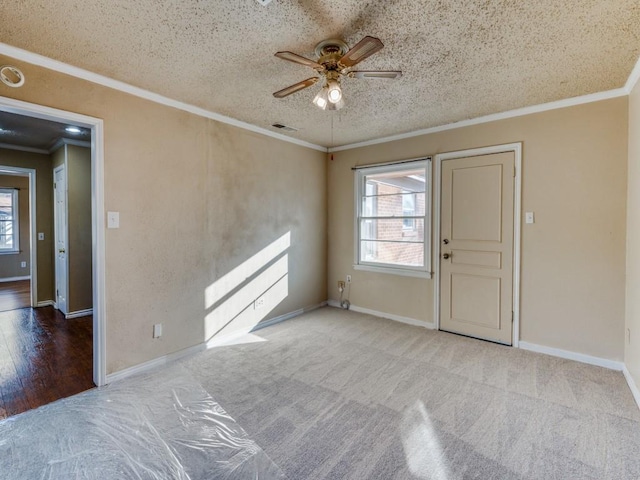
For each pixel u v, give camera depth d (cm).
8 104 207
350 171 452
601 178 281
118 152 258
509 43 203
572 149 293
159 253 287
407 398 234
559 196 300
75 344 337
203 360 297
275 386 250
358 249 449
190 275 311
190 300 311
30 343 339
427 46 206
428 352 314
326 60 196
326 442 188
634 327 245
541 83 260
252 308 374
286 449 182
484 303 343
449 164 363
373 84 261
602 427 200
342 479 161
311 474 164
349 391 243
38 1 163
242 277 361
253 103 302
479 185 343
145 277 277
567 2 165
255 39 199
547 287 308
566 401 229
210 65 231
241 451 181
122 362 264
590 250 287
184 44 204
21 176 700
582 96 284
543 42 201
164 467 169
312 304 459
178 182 299
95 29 188
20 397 235
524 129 315
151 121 279
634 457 175
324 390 244
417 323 394
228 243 346
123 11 172
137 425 203
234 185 351
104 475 164
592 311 287
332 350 319
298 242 433
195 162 313
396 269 409
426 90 273
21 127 365
